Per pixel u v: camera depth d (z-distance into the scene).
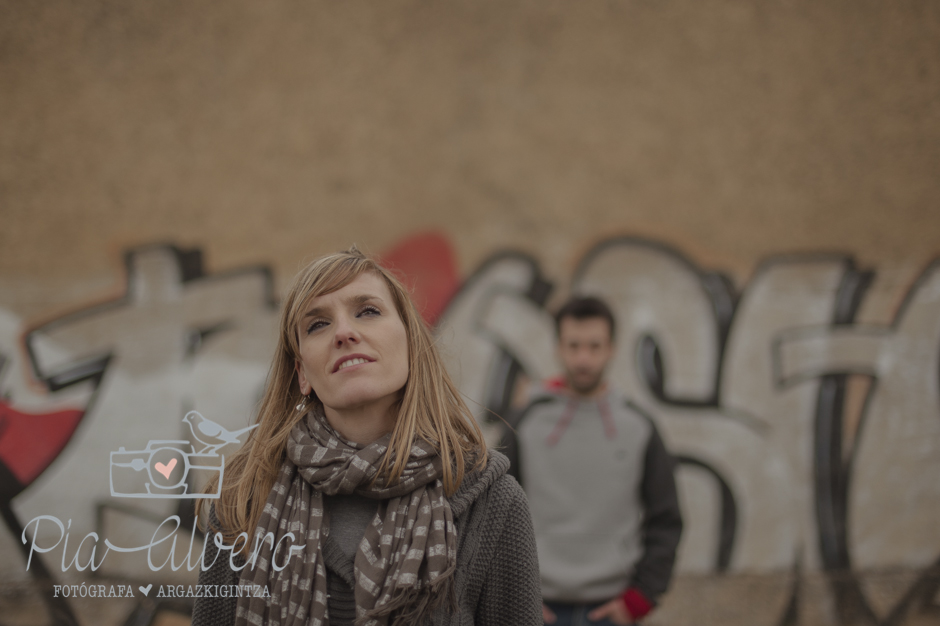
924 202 3.74
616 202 3.86
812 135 3.83
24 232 3.73
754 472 3.64
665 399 3.72
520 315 3.79
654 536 2.25
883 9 3.82
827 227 3.78
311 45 3.90
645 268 3.81
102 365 3.66
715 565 3.56
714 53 3.88
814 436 3.65
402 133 3.89
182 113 3.85
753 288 3.78
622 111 3.89
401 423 1.12
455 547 1.06
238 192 3.82
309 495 1.11
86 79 3.82
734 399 3.71
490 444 3.64
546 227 3.85
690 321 3.77
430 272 3.82
